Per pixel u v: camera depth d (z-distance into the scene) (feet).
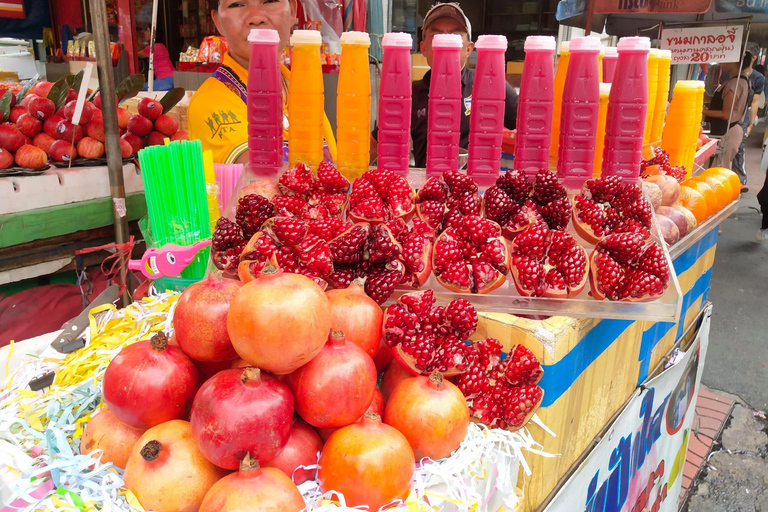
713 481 9.01
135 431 3.01
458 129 4.82
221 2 7.29
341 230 3.96
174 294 4.57
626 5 11.45
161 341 2.99
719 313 14.34
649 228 4.63
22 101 8.39
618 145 4.88
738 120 20.48
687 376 7.11
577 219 4.69
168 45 15.31
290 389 2.93
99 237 7.90
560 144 4.92
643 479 6.29
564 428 4.17
